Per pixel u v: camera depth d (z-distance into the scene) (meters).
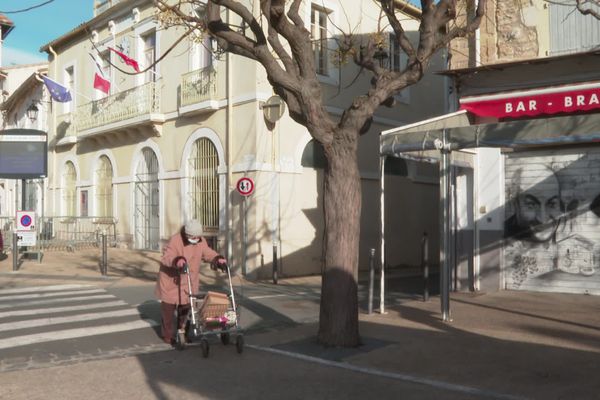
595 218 11.65
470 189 12.95
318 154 17.72
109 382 6.13
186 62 18.53
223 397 5.62
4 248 21.47
